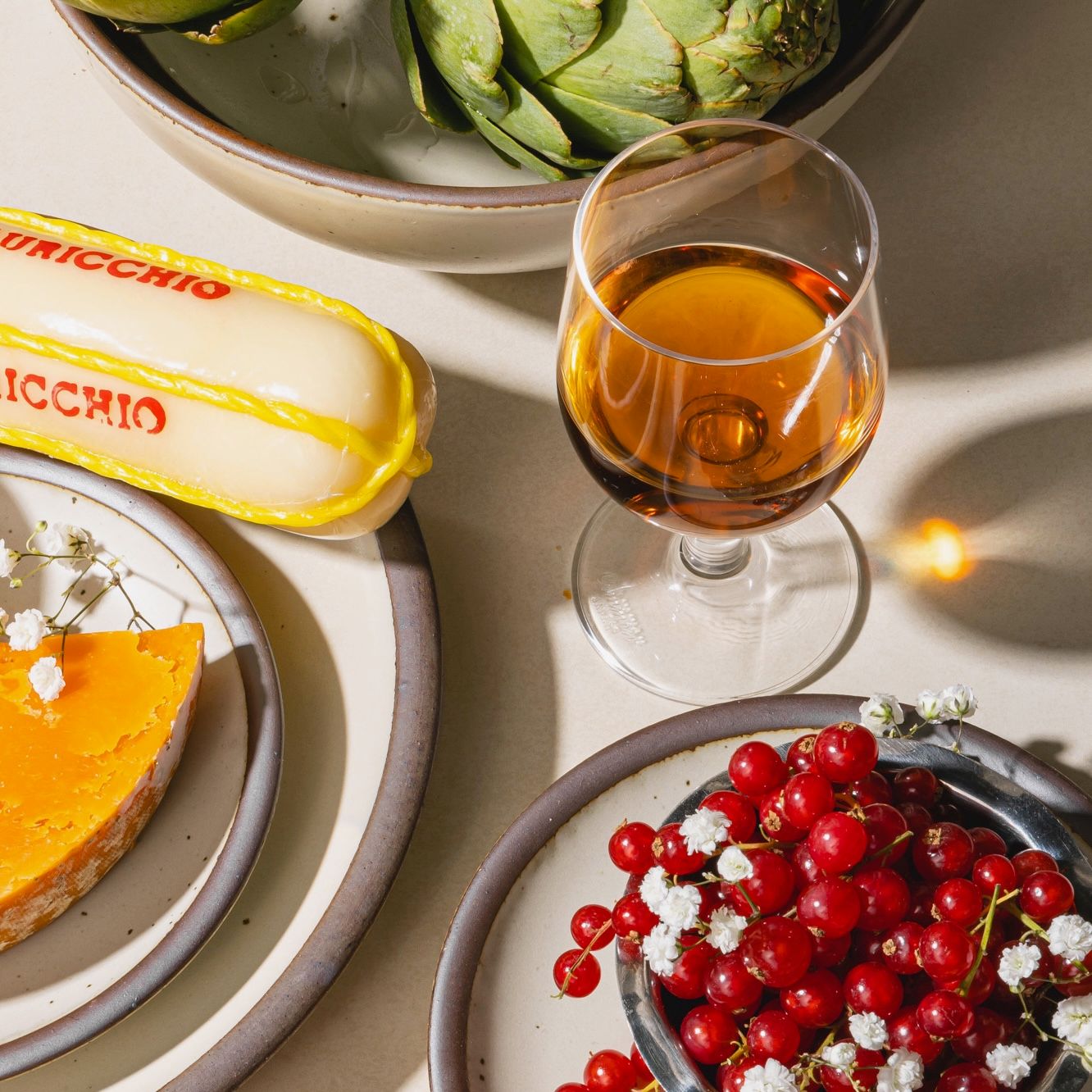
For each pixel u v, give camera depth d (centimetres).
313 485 60
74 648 62
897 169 77
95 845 58
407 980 60
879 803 48
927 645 65
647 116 60
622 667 66
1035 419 69
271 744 60
